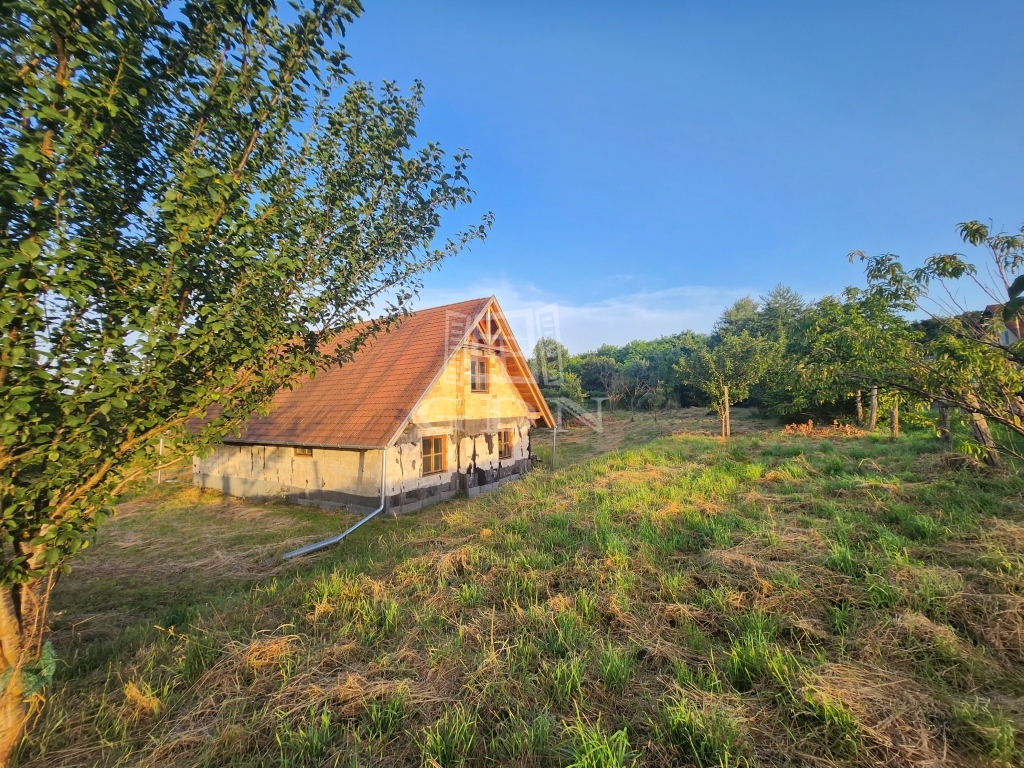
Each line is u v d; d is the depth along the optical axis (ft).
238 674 10.42
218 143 9.70
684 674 9.17
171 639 13.41
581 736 7.47
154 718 9.41
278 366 11.41
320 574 18.15
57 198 6.95
